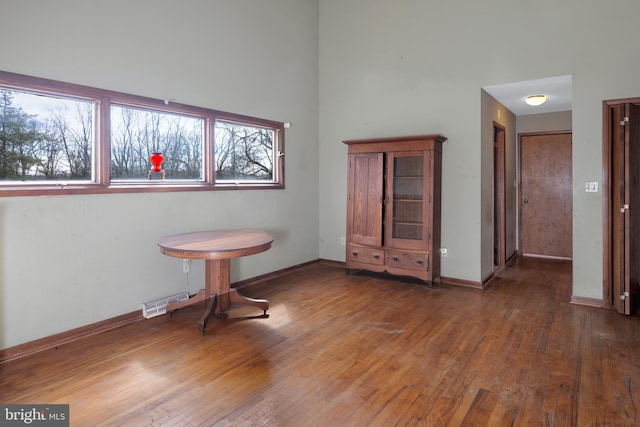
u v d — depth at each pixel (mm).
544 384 2311
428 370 2492
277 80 4805
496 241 5457
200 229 3891
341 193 5406
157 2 3453
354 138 5246
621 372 2439
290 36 4996
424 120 4688
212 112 3984
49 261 2811
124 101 3264
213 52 3977
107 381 2352
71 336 2941
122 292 3260
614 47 3572
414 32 4719
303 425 1938
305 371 2482
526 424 1937
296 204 5184
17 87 2670
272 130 4863
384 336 3031
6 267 2604
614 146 3590
